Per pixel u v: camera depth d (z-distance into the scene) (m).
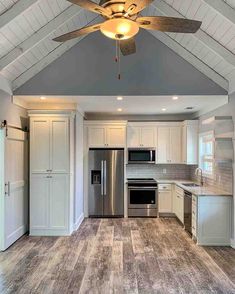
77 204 5.86
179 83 4.78
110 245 4.73
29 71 4.67
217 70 4.60
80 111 6.12
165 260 4.06
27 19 3.52
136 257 4.18
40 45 4.21
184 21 2.24
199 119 6.62
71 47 4.77
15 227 4.95
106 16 2.24
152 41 4.80
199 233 4.75
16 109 4.97
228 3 3.23
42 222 5.31
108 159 6.81
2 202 4.45
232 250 4.50
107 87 4.78
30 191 5.31
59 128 5.30
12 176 4.80
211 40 3.92
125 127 6.90
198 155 6.62
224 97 4.85
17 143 5.03
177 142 7.07
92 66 4.79
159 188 6.84
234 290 3.17
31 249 4.52
